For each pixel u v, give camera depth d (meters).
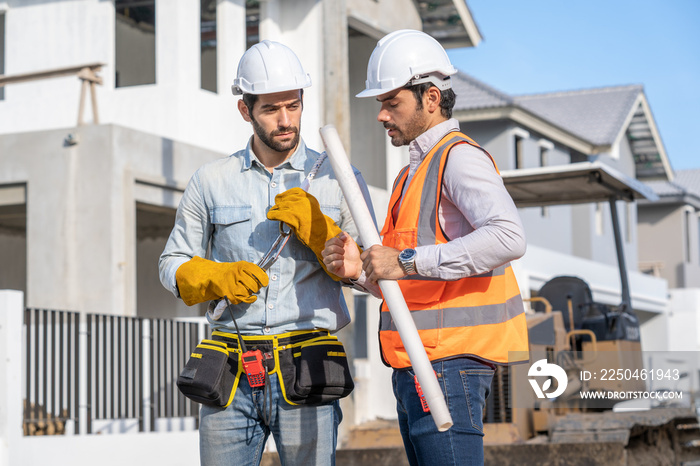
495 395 7.98
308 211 3.31
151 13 13.24
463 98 22.41
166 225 14.20
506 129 22.33
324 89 11.05
